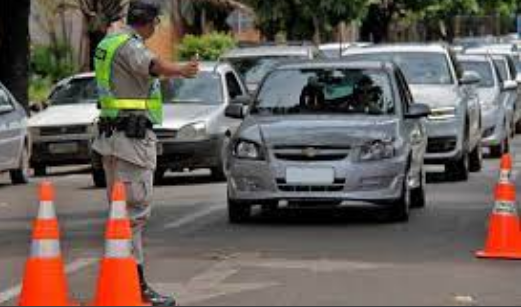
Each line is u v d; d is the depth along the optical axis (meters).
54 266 17.67
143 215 20.00
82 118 46.94
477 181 42.00
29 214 33.84
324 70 32.81
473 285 21.52
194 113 42.06
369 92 32.09
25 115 44.56
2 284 22.20
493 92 52.84
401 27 127.25
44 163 47.09
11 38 55.28
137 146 19.77
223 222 30.83
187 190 39.88
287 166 29.30
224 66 45.00
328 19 80.88
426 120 40.91
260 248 26.08
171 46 88.56
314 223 30.41
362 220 30.89
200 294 20.75
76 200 37.25
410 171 31.02
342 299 20.08
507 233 24.69
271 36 82.81
